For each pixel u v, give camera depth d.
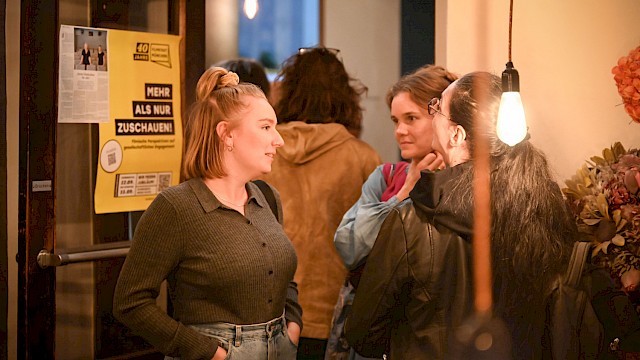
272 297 2.29
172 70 3.23
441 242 2.06
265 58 5.59
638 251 2.93
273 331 2.30
